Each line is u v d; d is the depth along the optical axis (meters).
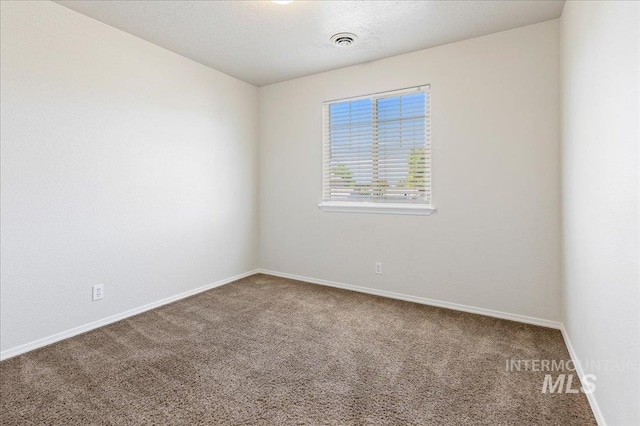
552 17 2.47
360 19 2.48
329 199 3.69
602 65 1.46
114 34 2.63
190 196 3.31
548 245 2.58
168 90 3.06
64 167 2.35
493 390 1.76
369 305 3.07
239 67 3.46
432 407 1.62
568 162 2.21
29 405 1.62
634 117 1.12
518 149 2.66
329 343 2.31
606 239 1.42
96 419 1.53
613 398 1.33
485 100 2.77
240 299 3.23
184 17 2.46
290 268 3.97
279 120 3.97
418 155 3.15
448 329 2.54
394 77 3.19
